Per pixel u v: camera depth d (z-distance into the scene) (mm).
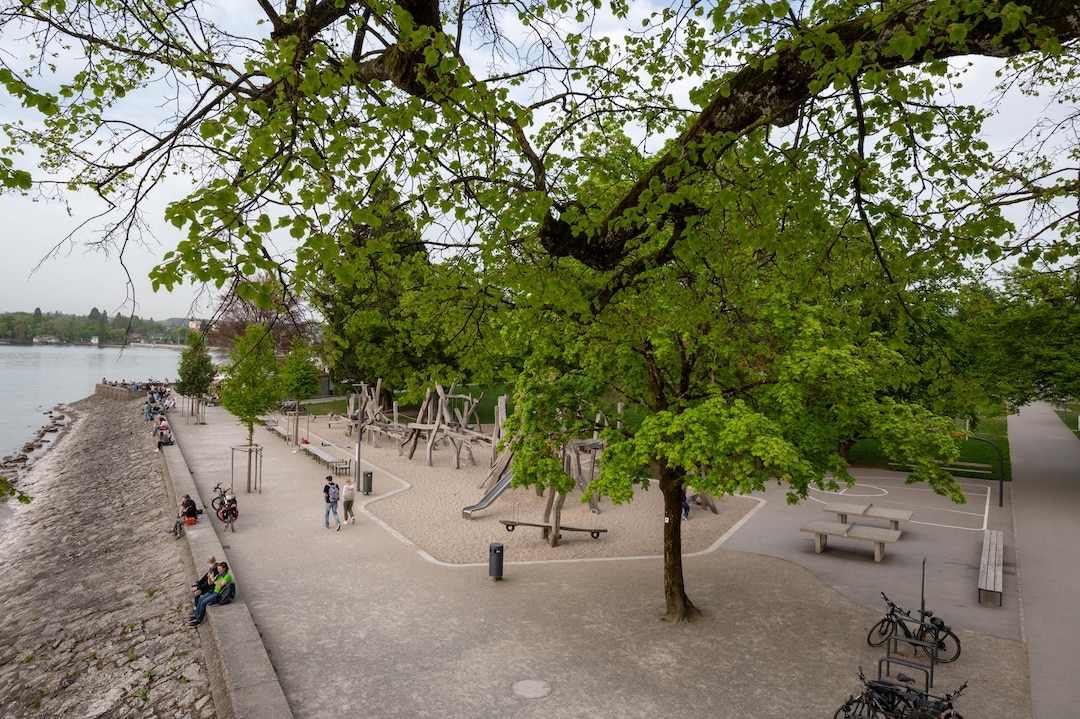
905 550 18188
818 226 5707
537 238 6859
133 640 13188
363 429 40656
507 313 8766
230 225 3775
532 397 13625
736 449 10586
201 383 50562
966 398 5906
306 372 37781
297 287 4543
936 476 11773
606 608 13656
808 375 11672
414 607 13656
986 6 3918
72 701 11391
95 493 31094
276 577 15492
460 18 5480
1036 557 17594
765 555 17688
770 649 11727
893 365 12656
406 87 5426
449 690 10227
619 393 14344
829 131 5492
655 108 6480
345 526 20438
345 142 4562
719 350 12328
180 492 24125
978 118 5797
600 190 8422
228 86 5207
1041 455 35125
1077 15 4105
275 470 30266
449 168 5293
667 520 13266
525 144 5812
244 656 10875
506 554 17750
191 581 15625
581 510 22906
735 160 6383
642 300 8797
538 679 10586
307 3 5387
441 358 38562
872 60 4461
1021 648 11875
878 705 8922
